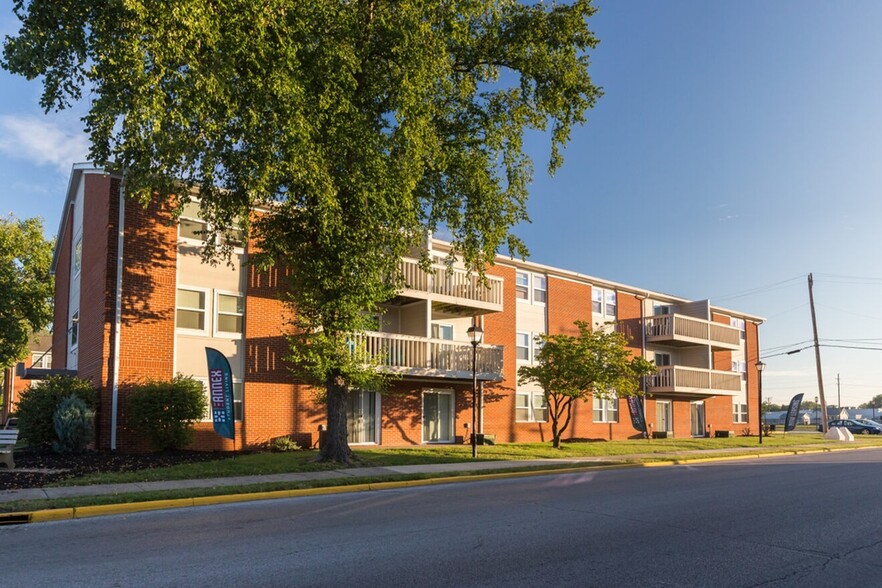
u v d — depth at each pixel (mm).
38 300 36531
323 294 16125
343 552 7582
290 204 15758
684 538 8547
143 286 18594
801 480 15633
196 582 6312
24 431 17141
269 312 20703
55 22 12250
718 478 16141
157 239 18969
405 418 23828
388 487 13852
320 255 16109
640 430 30984
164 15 10672
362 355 16984
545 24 17406
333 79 13961
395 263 16969
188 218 19625
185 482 12930
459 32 15523
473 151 17766
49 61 12078
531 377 25969
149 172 13781
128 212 18562
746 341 44094
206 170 13055
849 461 22375
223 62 11680
